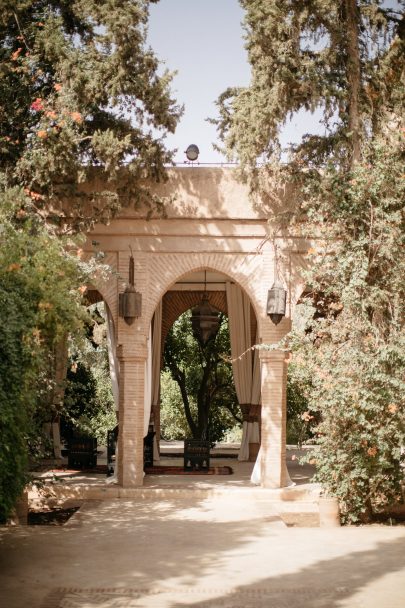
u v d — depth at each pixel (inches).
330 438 498.6
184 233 622.2
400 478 500.7
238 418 1005.8
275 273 613.3
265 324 619.5
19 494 390.3
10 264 391.2
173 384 1146.0
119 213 613.6
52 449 502.3
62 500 588.1
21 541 426.9
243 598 317.1
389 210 530.3
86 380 924.6
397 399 489.4
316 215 537.6
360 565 373.7
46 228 507.2
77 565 372.2
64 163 531.8
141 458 619.2
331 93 559.8
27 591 325.7
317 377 499.5
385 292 521.0
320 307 695.7
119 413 625.6
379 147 530.3
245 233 621.6
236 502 577.6
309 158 595.8
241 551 405.4
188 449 727.7
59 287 414.9
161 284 623.5
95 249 599.2
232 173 589.6
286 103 565.3
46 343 421.4
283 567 370.0
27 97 536.1
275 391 616.4
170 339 965.8
